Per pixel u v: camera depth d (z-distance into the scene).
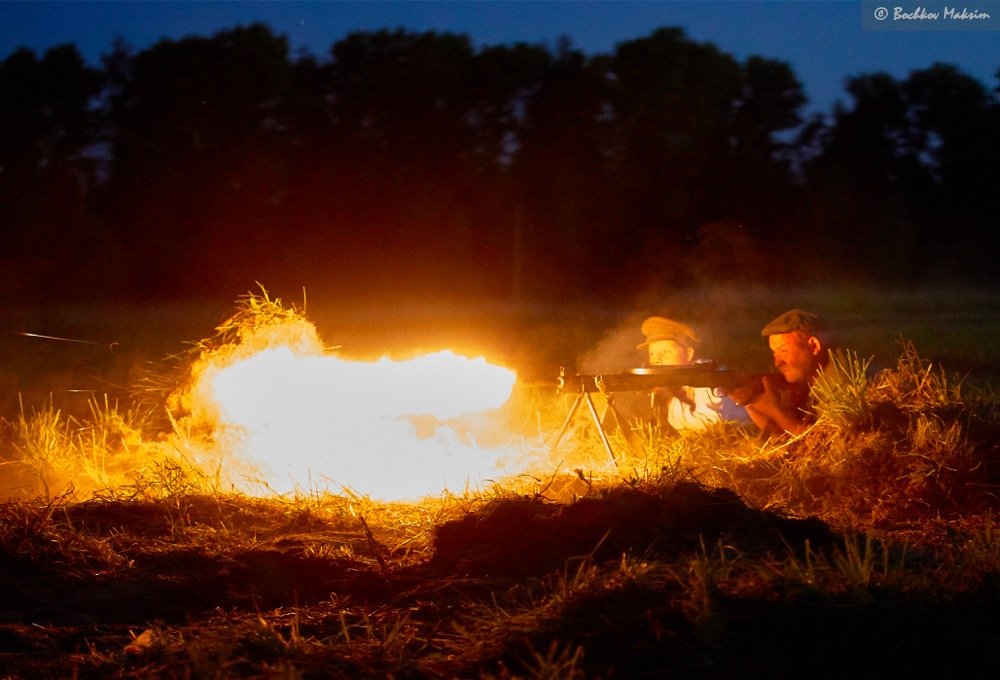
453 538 4.21
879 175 29.34
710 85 26.09
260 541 4.48
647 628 3.28
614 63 25.83
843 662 3.14
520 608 3.56
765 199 26.45
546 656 3.19
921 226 29.42
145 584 3.91
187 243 23.69
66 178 22.08
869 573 3.56
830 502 5.22
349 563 4.12
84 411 8.16
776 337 6.07
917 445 5.37
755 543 3.99
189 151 23.86
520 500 4.39
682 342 6.58
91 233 21.25
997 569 3.59
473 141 25.80
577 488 5.44
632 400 7.25
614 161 25.67
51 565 3.99
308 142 25.05
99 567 4.05
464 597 3.75
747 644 3.25
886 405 5.76
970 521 4.86
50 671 3.16
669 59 25.73
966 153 29.48
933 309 21.02
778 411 5.88
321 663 3.20
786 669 3.12
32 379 9.83
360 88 25.31
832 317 18.94
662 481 4.43
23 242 20.47
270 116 24.81
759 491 5.40
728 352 11.83
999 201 29.42
